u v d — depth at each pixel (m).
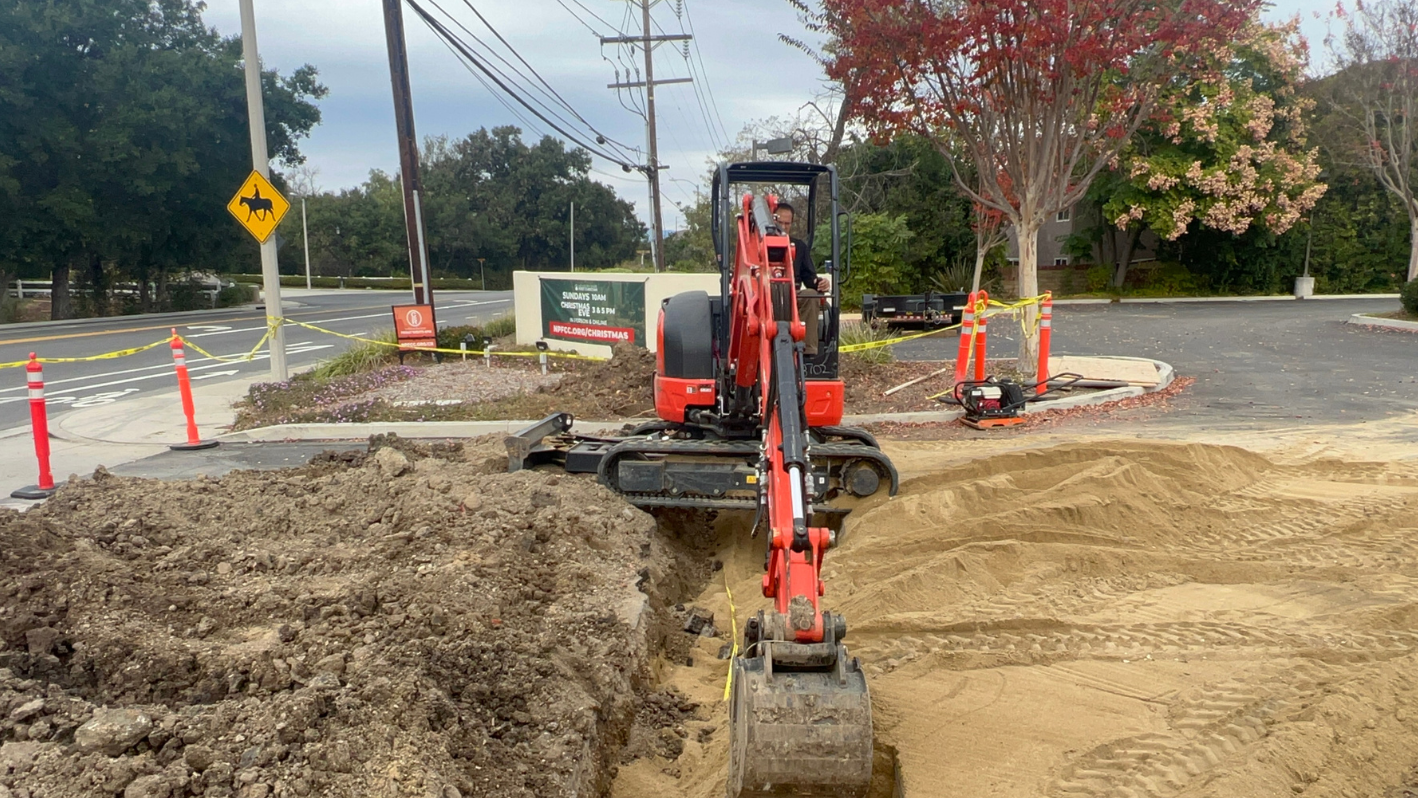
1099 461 8.59
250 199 15.49
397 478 7.57
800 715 3.60
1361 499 7.86
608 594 5.78
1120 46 13.23
